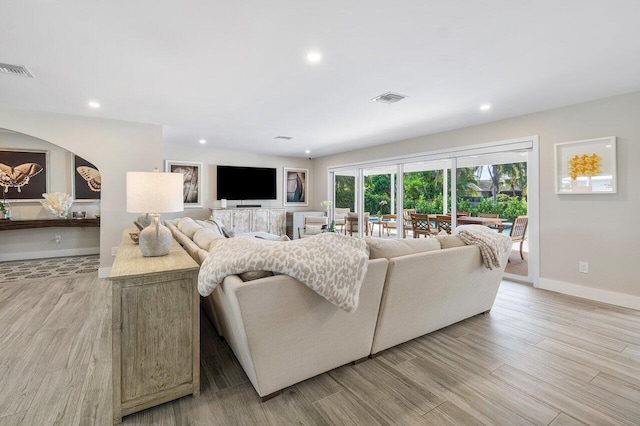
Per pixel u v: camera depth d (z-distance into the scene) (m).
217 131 4.88
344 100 3.34
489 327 2.65
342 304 1.65
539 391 1.78
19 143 5.36
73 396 1.71
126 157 4.21
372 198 6.32
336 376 1.93
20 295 3.41
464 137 4.52
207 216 6.72
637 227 3.06
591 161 3.32
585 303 3.24
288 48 2.22
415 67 2.53
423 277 2.21
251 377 1.73
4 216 5.14
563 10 1.77
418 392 1.77
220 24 1.92
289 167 7.73
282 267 1.55
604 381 1.88
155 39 2.09
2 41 2.11
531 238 3.87
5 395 1.71
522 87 2.96
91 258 5.57
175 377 1.66
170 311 1.63
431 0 1.68
